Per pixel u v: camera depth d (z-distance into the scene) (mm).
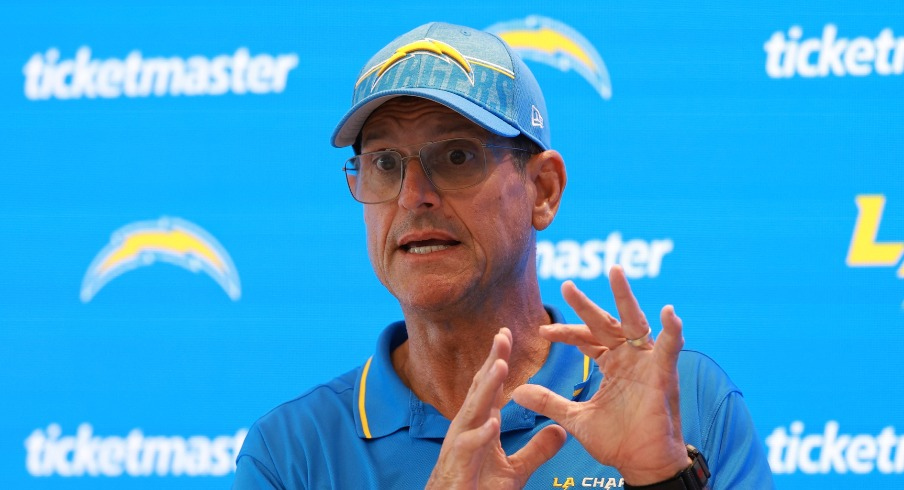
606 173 10367
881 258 10180
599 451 5047
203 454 10453
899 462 10070
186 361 10523
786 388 10164
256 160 10656
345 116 5773
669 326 4895
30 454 10469
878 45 10297
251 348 10516
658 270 10281
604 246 10320
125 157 10688
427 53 5742
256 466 5902
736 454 5637
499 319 5871
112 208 10664
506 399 5961
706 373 5938
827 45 10312
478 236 5590
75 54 10719
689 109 10367
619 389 5055
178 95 10711
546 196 6156
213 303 10562
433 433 5754
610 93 10406
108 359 10539
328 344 10516
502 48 5973
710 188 10305
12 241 10617
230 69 10711
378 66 5844
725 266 10258
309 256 10570
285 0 10719
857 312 10172
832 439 10117
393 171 5668
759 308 10234
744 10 10398
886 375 10133
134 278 10594
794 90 10320
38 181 10672
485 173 5602
